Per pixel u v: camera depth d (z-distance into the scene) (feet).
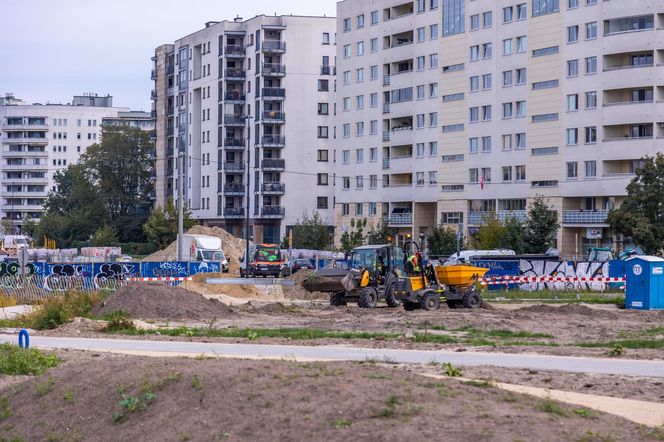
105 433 47.14
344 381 46.75
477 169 319.06
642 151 271.08
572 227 288.30
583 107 283.38
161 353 81.25
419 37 342.44
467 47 321.73
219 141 440.04
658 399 55.72
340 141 381.40
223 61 437.17
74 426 49.37
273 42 422.41
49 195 618.44
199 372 49.65
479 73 317.22
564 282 204.44
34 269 189.67
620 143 274.36
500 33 309.01
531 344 92.12
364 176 369.91
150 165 526.57
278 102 425.28
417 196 343.67
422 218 346.33
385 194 359.05
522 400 45.03
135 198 525.75
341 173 380.99
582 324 120.88
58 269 191.31
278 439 41.06
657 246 224.94
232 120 435.12
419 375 51.21
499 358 77.56
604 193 278.05
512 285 207.62
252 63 428.97
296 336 99.66
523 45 301.84
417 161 344.08
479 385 48.55
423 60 340.59
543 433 39.01
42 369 72.33
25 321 121.49
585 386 60.54
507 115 308.19
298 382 46.55
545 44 294.25
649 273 153.38
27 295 170.81
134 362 56.24
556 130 291.38
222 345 89.86
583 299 177.78
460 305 153.79
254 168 428.56
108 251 359.46
